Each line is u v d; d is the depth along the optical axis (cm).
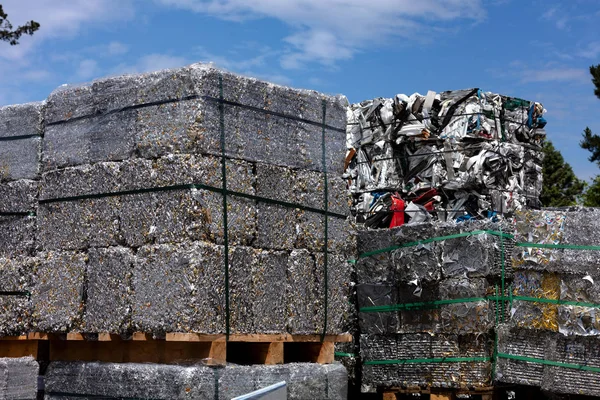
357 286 754
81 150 598
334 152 641
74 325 577
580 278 631
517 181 837
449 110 827
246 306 552
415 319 711
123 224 562
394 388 729
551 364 641
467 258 683
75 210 591
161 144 550
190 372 516
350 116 884
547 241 648
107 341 574
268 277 573
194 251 524
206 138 541
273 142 589
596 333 618
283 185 593
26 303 606
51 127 622
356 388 776
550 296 644
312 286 607
